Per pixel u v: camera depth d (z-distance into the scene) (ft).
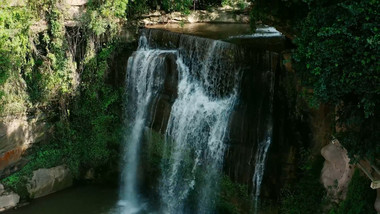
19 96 52.24
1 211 50.96
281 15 37.52
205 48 47.96
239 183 45.14
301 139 40.73
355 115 32.71
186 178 49.90
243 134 44.34
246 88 44.34
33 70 53.67
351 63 29.48
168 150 51.24
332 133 37.73
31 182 53.47
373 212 33.14
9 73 50.39
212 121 46.75
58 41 53.62
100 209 52.49
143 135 53.93
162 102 51.31
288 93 40.68
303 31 32.22
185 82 49.96
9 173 52.95
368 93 29.66
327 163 38.32
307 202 39.50
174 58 50.37
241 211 45.91
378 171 31.48
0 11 48.44
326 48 29.76
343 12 29.01
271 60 41.73
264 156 42.91
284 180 42.16
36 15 52.03
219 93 47.16
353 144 33.35
